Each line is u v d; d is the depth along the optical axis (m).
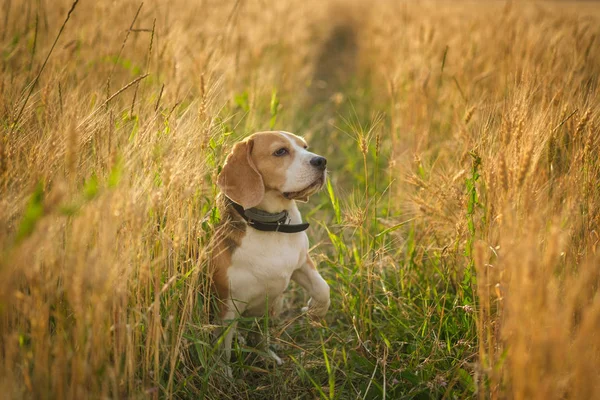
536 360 2.04
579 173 3.06
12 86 4.02
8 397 2.02
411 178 3.95
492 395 2.42
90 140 3.10
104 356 2.39
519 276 2.19
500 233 2.78
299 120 7.44
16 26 5.54
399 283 3.88
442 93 6.06
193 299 3.16
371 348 3.39
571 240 2.78
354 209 3.75
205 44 5.98
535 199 2.85
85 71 5.07
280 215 3.48
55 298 2.50
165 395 2.75
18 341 2.38
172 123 3.18
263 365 3.51
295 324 3.69
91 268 2.19
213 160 3.47
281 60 8.44
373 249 3.67
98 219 2.38
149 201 2.63
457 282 3.41
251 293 3.40
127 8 6.14
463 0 12.95
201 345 3.06
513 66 5.22
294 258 3.45
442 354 3.14
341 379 3.23
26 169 2.74
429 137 5.30
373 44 9.45
